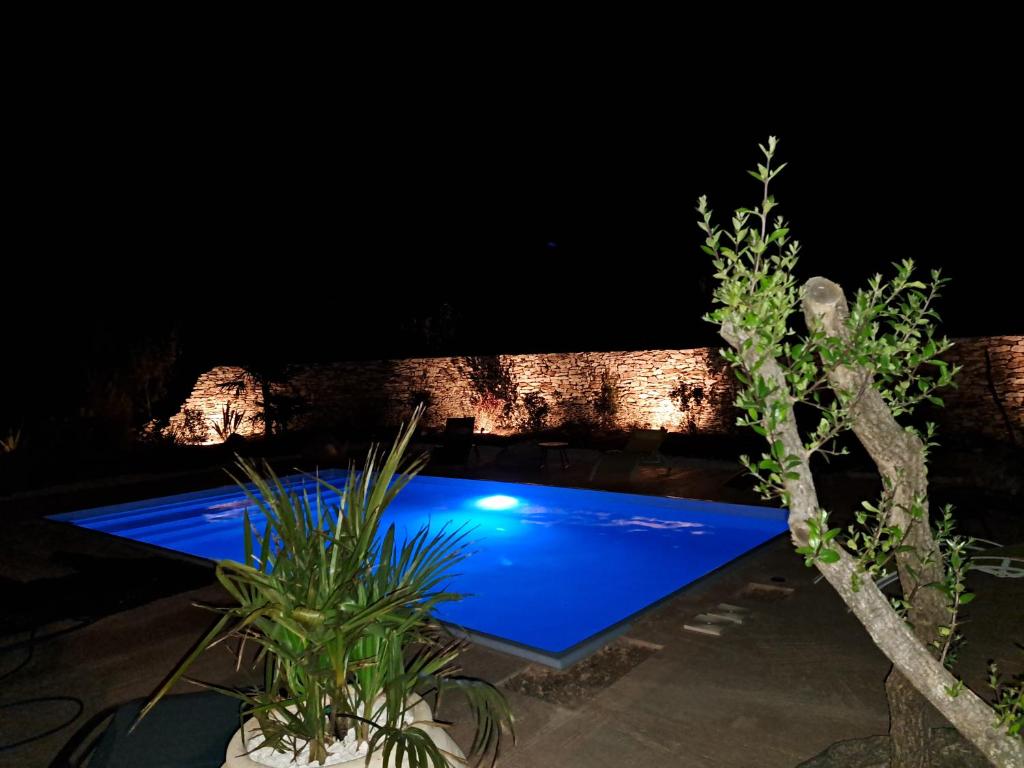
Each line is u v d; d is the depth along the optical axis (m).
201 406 17.36
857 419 2.00
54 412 14.89
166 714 2.38
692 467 11.32
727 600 5.06
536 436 15.20
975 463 8.56
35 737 3.41
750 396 1.82
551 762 2.99
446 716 3.45
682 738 3.13
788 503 1.84
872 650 4.03
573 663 4.07
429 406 17.56
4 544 7.65
